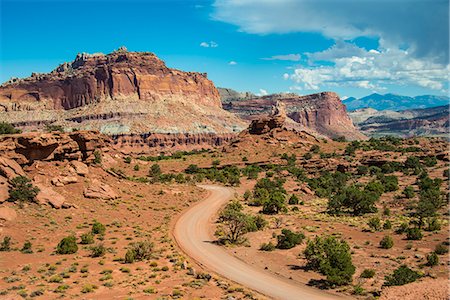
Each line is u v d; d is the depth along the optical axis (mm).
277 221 74250
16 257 47969
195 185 121250
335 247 48656
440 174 119625
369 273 44094
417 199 92062
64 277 42344
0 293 36531
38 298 36219
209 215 81750
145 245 51562
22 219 59906
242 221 61969
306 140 192000
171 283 42500
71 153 83625
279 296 40000
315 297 39656
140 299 37406
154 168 131000
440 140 190500
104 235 61156
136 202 83438
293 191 116438
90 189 78500
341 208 89250
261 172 147375
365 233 64750
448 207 82375
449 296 26141
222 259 53031
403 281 40125
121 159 148250
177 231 68062
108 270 45219
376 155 151125
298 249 57250
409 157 135375
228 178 132125
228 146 187375
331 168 144375
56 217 64562
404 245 56469
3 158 68125
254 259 53062
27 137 72062
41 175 73875
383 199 96812
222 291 40812
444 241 57031
